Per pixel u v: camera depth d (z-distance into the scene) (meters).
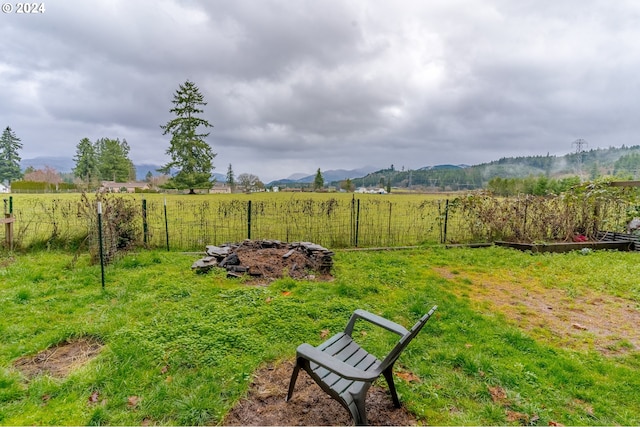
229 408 2.38
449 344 3.37
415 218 12.13
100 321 3.69
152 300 4.37
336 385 2.17
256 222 10.78
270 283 5.35
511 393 2.56
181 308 4.11
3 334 3.37
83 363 2.92
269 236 9.63
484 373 2.83
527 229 9.14
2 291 4.58
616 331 3.90
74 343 3.28
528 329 3.91
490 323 3.94
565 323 4.11
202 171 44.62
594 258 7.59
